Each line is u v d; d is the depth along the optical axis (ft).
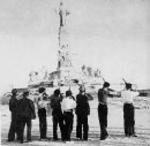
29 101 33.86
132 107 34.65
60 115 34.01
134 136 34.71
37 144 32.37
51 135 37.42
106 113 33.47
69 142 32.68
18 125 35.01
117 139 33.55
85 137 33.73
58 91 34.60
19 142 34.24
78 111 33.73
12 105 35.24
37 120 42.19
